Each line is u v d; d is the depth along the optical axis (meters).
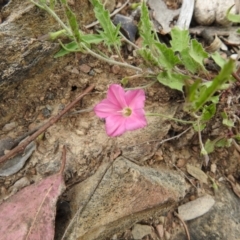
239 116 0.13
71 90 0.12
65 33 0.11
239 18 0.12
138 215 0.11
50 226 0.10
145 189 0.11
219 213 0.12
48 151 0.12
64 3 0.10
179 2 0.14
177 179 0.12
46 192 0.11
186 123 0.12
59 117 0.11
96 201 0.11
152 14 0.14
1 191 0.11
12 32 0.12
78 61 0.13
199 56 0.12
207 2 0.14
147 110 0.12
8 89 0.12
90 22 0.13
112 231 0.11
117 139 0.12
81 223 0.11
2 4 0.12
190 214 0.12
